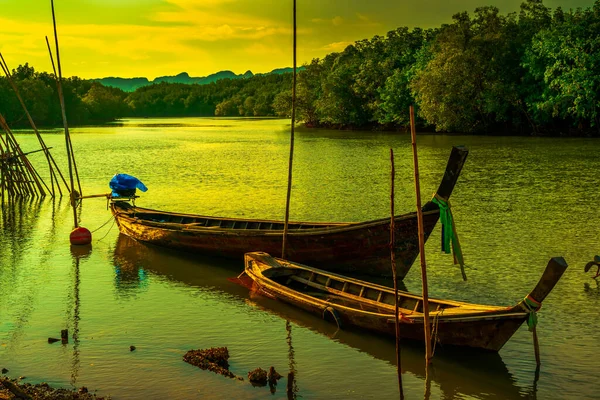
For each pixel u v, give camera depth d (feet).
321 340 49.19
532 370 43.62
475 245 76.54
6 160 112.78
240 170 156.15
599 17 234.99
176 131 363.97
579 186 119.85
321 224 71.77
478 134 281.33
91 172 153.89
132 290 62.39
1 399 37.91
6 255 76.18
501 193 113.70
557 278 40.11
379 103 338.75
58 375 43.45
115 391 41.09
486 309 44.50
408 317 45.96
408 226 59.26
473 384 41.93
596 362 44.57
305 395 40.63
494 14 280.92
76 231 81.25
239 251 70.64
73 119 525.75
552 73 239.91
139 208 88.02
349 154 197.57
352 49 429.79
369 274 64.34
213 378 42.75
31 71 557.74
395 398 40.37
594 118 247.50
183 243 74.90
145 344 48.70
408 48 359.25
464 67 267.59
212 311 55.98
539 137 252.83
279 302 58.18
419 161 173.17
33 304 58.39
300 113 406.62
